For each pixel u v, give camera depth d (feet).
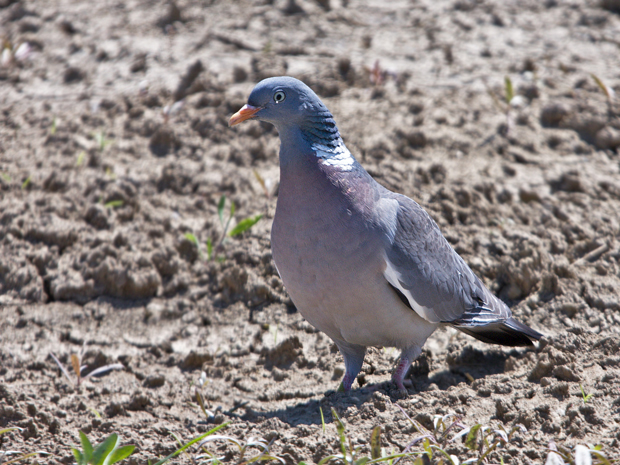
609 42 53.72
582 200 37.99
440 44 54.13
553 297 32.40
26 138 44.16
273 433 24.49
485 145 42.80
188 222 38.45
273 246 26.30
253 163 42.34
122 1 60.54
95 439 25.70
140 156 42.65
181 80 49.08
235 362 31.32
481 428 23.72
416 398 26.45
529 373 27.61
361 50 53.36
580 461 19.62
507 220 37.24
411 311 26.76
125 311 34.12
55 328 32.78
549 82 48.37
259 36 54.95
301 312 27.32
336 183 25.12
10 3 60.59
